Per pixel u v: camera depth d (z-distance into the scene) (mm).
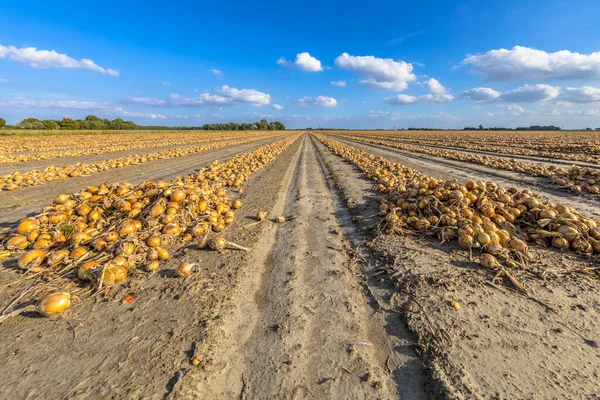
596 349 3066
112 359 3086
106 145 35406
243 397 2682
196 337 3377
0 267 5012
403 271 4762
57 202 6539
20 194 10844
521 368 2857
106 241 5359
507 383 2691
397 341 3355
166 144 37781
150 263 4977
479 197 6660
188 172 16188
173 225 6203
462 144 35125
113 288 4461
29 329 3566
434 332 3363
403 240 6070
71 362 3053
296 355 3174
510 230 5875
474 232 5543
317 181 13719
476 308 3754
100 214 6484
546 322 3482
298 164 20406
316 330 3564
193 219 6938
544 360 2947
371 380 2834
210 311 3867
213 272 4949
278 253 5836
